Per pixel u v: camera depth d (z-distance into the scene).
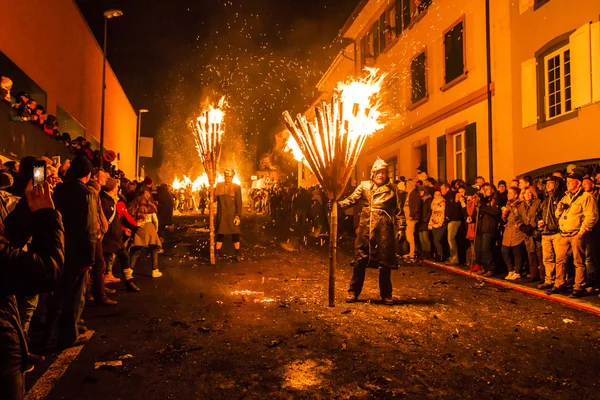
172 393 3.68
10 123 9.15
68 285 4.63
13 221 2.53
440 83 15.52
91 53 21.69
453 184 10.91
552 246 7.69
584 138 9.50
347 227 17.97
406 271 9.67
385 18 19.94
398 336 5.18
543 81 10.90
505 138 12.27
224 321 5.74
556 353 4.70
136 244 8.32
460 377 4.06
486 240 9.23
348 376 4.05
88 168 4.72
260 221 25.33
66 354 4.52
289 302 6.74
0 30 11.03
